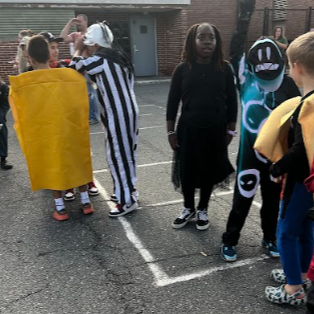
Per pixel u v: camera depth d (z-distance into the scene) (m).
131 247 3.11
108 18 14.20
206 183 3.23
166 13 14.65
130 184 3.62
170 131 3.18
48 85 3.31
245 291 2.54
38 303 2.45
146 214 3.70
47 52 3.38
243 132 2.66
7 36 11.32
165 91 11.95
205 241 3.19
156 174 4.79
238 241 3.15
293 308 2.37
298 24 16.38
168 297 2.49
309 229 2.41
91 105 7.41
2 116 4.90
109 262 2.90
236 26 2.62
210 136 3.03
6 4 11.04
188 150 3.11
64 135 3.40
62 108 3.36
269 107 2.56
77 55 3.51
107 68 3.28
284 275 2.57
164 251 3.04
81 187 3.67
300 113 1.86
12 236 3.33
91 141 6.31
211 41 2.80
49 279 2.70
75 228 3.45
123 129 3.42
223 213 3.70
